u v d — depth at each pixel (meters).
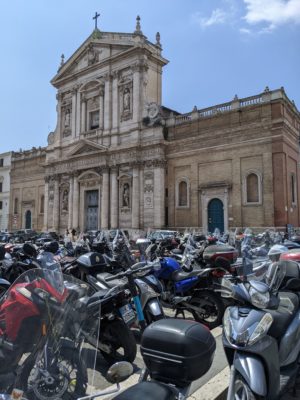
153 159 39.25
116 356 6.07
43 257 5.61
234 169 35.00
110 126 43.72
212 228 36.16
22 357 3.17
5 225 61.97
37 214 54.59
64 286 3.69
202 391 5.02
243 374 4.25
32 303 3.34
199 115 37.84
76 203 45.91
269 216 32.56
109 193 42.75
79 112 47.62
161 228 38.22
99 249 10.74
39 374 3.12
